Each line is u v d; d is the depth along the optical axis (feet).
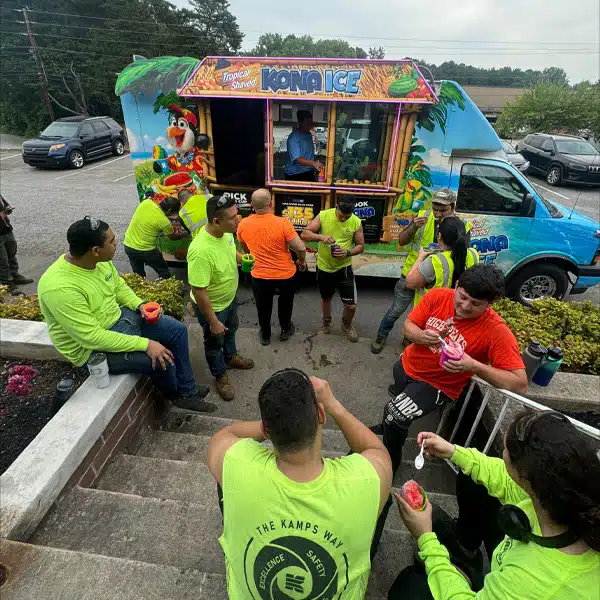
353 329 16.37
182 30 128.98
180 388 11.50
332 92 16.33
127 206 36.52
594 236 18.21
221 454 4.45
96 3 113.60
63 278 8.75
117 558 6.44
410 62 15.80
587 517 3.24
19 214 33.09
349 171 18.40
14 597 5.93
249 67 16.35
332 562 3.91
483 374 7.55
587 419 10.03
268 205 13.15
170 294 13.87
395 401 8.65
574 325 12.39
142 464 9.46
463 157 17.31
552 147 49.62
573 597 3.39
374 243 19.21
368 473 4.12
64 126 54.19
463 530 6.65
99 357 9.39
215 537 7.43
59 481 7.66
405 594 5.67
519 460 3.68
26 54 101.24
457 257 10.54
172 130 18.37
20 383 10.71
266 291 14.17
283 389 3.91
